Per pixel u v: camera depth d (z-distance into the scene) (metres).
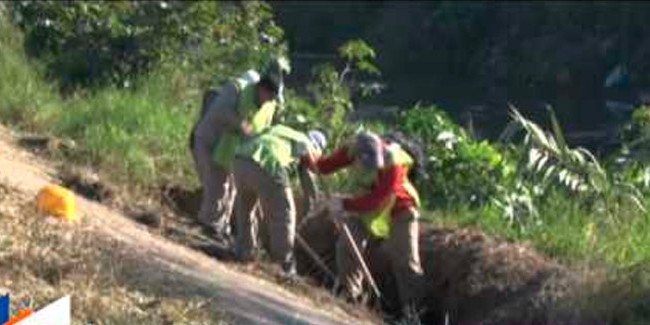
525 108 49.03
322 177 21.47
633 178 22.48
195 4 28.55
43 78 26.50
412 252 19.08
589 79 56.34
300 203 21.11
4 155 21.34
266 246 20.41
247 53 28.66
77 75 27.45
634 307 16.53
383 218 18.89
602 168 22.89
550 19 59.12
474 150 22.61
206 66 28.47
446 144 22.78
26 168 20.89
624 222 20.73
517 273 18.89
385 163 18.78
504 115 46.94
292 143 19.17
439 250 19.91
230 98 19.39
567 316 16.97
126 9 28.92
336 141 24.19
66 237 16.62
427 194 22.44
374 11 66.69
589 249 19.62
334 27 67.19
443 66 61.94
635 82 54.09
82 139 23.19
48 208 17.62
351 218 19.25
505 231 20.89
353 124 26.02
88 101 25.55
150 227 19.91
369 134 18.98
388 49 63.75
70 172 21.30
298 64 60.94
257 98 19.34
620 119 45.41
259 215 20.34
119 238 17.69
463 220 21.38
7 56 25.78
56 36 27.95
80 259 15.66
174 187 22.16
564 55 57.41
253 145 18.88
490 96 53.09
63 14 27.95
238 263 18.92
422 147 21.61
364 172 18.77
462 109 48.47
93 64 27.53
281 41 33.78
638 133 23.53
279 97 19.36
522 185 22.05
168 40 28.17
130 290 15.34
